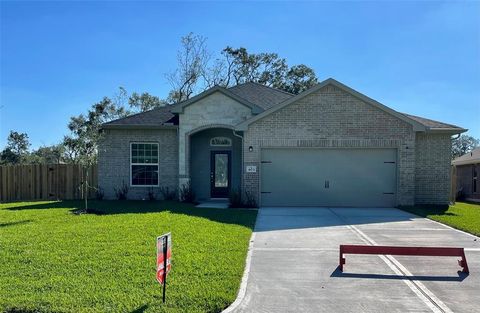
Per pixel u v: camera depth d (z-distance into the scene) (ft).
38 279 22.06
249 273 24.48
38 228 36.55
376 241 33.71
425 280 23.47
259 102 67.46
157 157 64.13
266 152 56.59
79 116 94.38
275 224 41.78
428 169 58.13
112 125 63.00
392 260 27.48
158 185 64.08
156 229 35.96
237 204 55.26
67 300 18.94
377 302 20.08
